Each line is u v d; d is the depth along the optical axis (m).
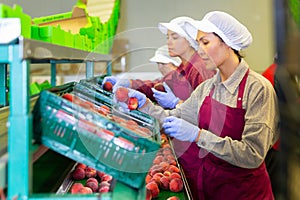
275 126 1.90
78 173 1.51
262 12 3.92
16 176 0.86
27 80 0.86
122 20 3.96
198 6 3.95
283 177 1.12
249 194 2.12
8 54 0.85
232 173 2.09
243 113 1.98
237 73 2.05
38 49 0.92
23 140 0.86
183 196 1.51
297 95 1.09
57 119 0.94
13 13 0.92
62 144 0.94
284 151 1.12
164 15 3.97
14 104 0.86
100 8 3.11
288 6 1.08
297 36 1.05
